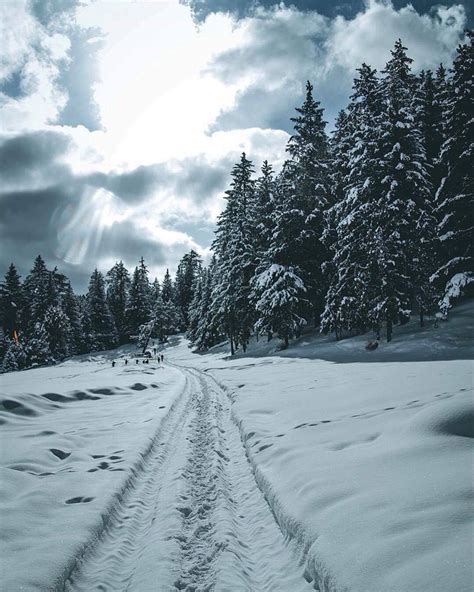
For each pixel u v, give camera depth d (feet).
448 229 79.00
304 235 95.76
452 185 79.00
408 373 39.99
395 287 76.38
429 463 15.71
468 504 11.98
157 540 15.16
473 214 74.02
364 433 21.85
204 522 16.78
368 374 44.62
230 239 134.51
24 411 37.14
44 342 192.13
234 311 122.42
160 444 28.81
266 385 49.67
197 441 29.27
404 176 78.48
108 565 13.66
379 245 72.95
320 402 33.12
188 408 41.81
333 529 12.70
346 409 28.81
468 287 73.97
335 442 21.44
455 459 15.53
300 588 11.68
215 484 20.90
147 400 46.83
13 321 219.00
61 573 12.23
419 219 74.69
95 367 133.80
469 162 74.54
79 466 22.99
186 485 20.81
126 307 252.42
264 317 101.14
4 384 68.39
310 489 16.15
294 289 94.99
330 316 89.56
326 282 99.96
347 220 81.46
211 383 62.28
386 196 76.89
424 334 71.31
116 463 23.57
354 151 81.66
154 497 19.75
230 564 13.32
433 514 11.87
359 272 79.46
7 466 22.18
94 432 31.04
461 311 76.89
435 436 17.97
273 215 111.24
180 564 13.57
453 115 77.15
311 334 104.47
